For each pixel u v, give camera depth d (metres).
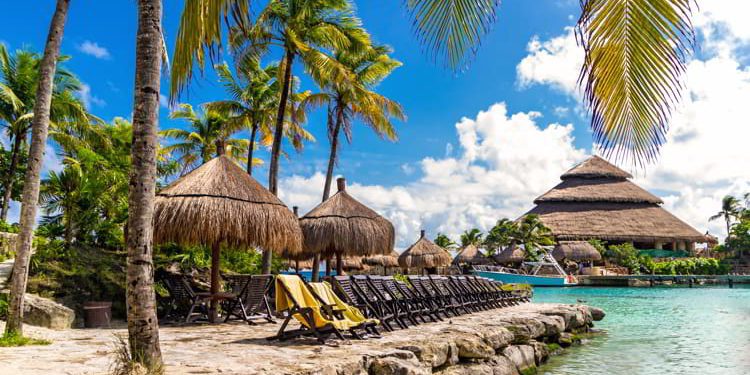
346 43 17.58
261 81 23.20
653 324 15.62
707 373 8.52
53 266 11.91
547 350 10.08
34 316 8.67
